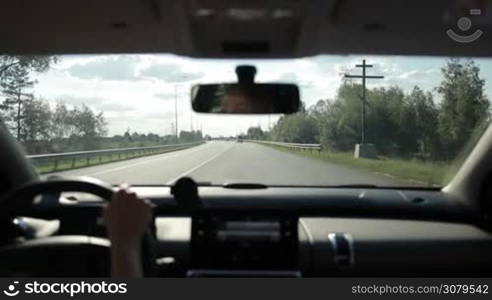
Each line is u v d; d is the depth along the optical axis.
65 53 5.21
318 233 4.90
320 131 12.04
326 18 3.65
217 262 4.06
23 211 4.18
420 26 4.00
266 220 4.06
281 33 3.90
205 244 4.06
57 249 2.74
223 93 4.32
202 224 4.07
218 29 3.82
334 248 4.71
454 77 7.63
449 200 5.17
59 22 4.12
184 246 4.68
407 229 5.12
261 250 4.05
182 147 47.50
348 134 17.50
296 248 4.04
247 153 32.34
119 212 2.07
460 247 4.92
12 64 8.39
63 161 19.98
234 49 4.25
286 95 4.30
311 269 4.71
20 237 3.61
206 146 48.34
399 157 20.03
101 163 25.28
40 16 3.98
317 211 4.79
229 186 5.51
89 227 4.13
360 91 13.51
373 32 4.14
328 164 23.19
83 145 13.91
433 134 18.41
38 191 2.97
